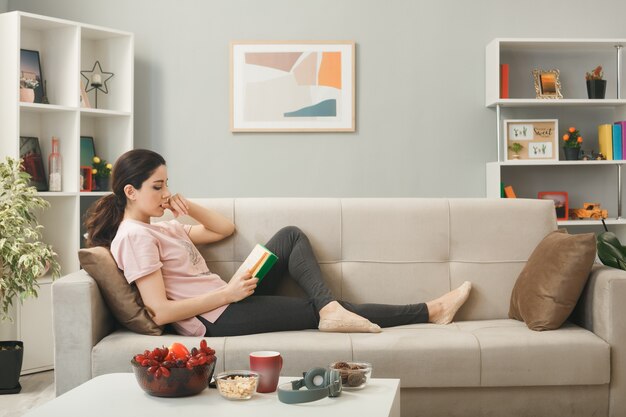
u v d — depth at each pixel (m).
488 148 4.77
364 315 2.83
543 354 2.50
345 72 4.77
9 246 3.40
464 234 3.10
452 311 2.93
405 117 4.79
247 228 3.06
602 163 4.48
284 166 4.81
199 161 4.82
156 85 4.82
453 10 4.76
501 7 4.75
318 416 1.72
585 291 2.72
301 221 3.07
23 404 3.30
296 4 4.77
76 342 2.47
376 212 3.10
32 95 4.12
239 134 4.82
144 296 2.57
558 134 4.72
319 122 4.78
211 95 4.81
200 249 3.04
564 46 4.64
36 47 4.34
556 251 2.74
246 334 2.65
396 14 4.77
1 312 3.80
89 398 1.88
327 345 2.49
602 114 4.77
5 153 4.03
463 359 2.48
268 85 4.79
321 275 2.89
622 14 4.74
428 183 4.79
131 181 2.71
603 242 3.25
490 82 4.66
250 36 4.79
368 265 3.06
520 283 2.91
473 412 2.52
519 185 4.77
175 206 2.87
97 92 4.62
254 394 1.92
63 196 4.25
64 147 4.26
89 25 4.29
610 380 2.54
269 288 2.94
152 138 4.83
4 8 4.80
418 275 3.06
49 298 3.96
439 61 4.77
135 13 4.81
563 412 2.54
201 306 2.61
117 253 2.59
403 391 2.50
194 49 4.80
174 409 1.78
